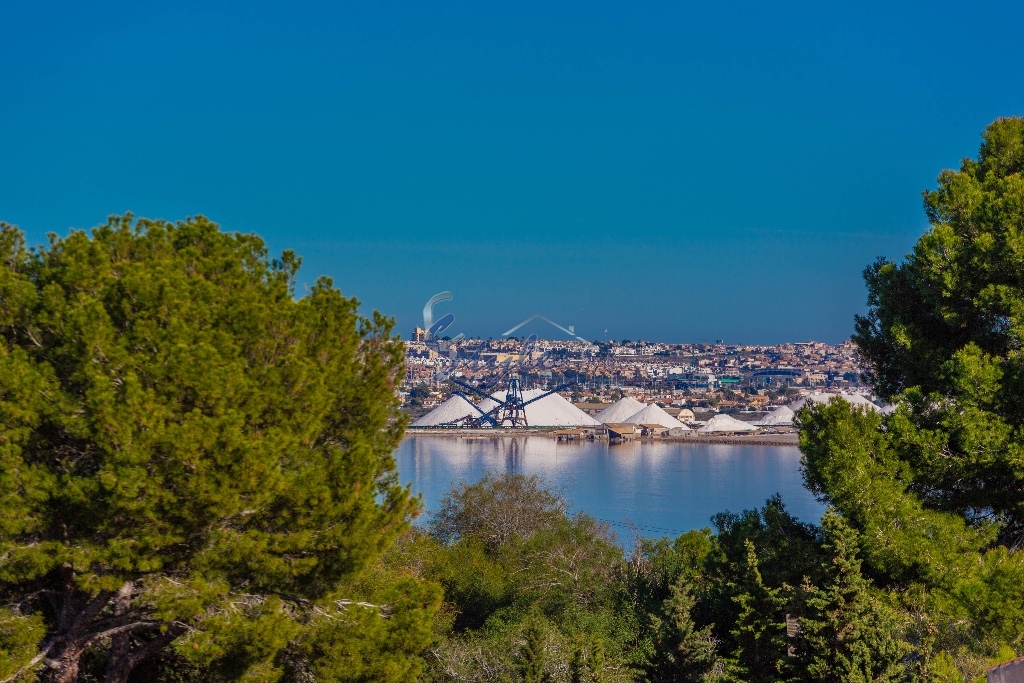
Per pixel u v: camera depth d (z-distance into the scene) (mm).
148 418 16484
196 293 18375
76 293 17938
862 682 18578
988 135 26797
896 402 25344
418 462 180500
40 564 16594
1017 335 22969
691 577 29750
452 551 44344
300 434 18234
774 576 24875
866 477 23453
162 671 20328
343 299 20656
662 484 142000
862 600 19688
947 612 21406
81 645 18547
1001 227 23828
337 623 19547
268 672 18516
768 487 137000
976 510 25000
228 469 16969
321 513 18312
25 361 17031
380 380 20406
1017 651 21000
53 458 17516
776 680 21031
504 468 166875
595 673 25328
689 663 23484
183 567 17938
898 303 26719
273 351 18781
